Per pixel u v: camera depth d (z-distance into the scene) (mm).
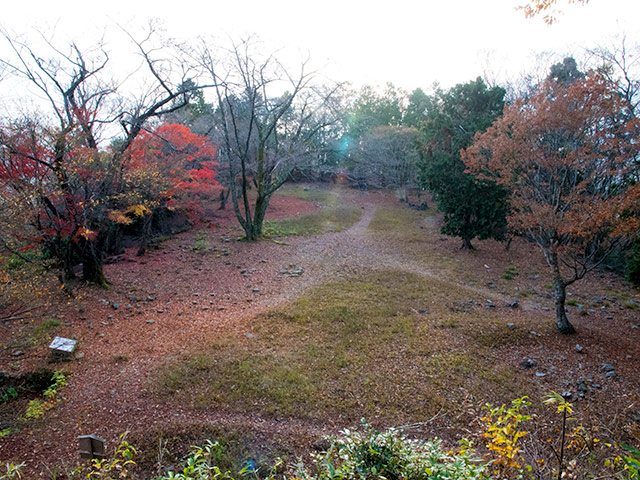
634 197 8781
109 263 17484
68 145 11695
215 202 31922
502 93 19969
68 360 9664
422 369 9781
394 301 13852
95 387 8758
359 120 40188
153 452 6941
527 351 10633
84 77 12602
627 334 11594
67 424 7617
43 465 6582
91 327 11422
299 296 14203
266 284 15562
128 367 9562
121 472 4676
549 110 9812
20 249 12289
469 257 19391
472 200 19000
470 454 3824
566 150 10125
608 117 9766
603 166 9812
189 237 22469
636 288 15531
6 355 9688
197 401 8367
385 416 8172
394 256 19656
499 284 15930
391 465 3592
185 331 11531
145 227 18891
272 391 8719
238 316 12633
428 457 3559
